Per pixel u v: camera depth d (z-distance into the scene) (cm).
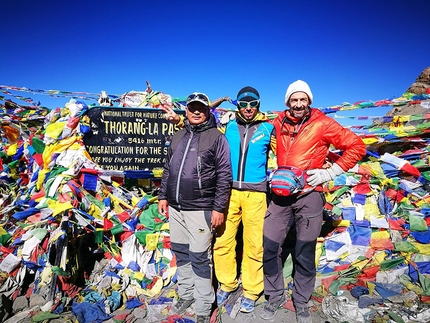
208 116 278
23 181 441
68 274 307
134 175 375
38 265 320
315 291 335
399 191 399
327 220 392
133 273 343
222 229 303
